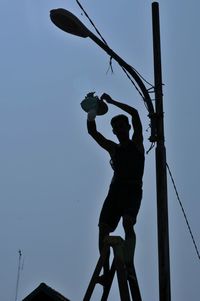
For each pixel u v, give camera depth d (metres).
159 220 9.38
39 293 7.19
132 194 7.51
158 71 10.20
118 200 7.49
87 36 8.59
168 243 9.32
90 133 7.85
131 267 7.07
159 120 9.73
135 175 7.57
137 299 6.93
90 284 6.56
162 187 9.49
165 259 9.18
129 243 7.18
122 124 7.81
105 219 7.51
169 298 8.99
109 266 7.08
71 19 8.24
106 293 6.80
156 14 10.72
